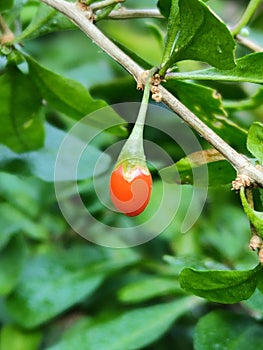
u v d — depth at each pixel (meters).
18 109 0.30
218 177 0.26
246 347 0.29
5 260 0.34
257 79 0.24
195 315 0.35
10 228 0.35
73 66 0.44
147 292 0.32
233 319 0.30
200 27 0.22
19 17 0.29
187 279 0.23
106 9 0.26
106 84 0.34
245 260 0.34
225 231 0.35
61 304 0.34
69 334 0.33
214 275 0.23
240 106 0.31
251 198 0.23
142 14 0.28
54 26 0.28
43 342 0.36
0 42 0.28
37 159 0.31
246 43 0.30
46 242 0.37
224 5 0.47
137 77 0.23
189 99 0.27
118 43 0.27
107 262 0.35
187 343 0.35
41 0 0.25
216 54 0.23
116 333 0.31
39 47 0.45
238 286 0.23
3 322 0.36
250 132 0.23
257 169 0.23
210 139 0.23
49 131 0.32
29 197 0.37
